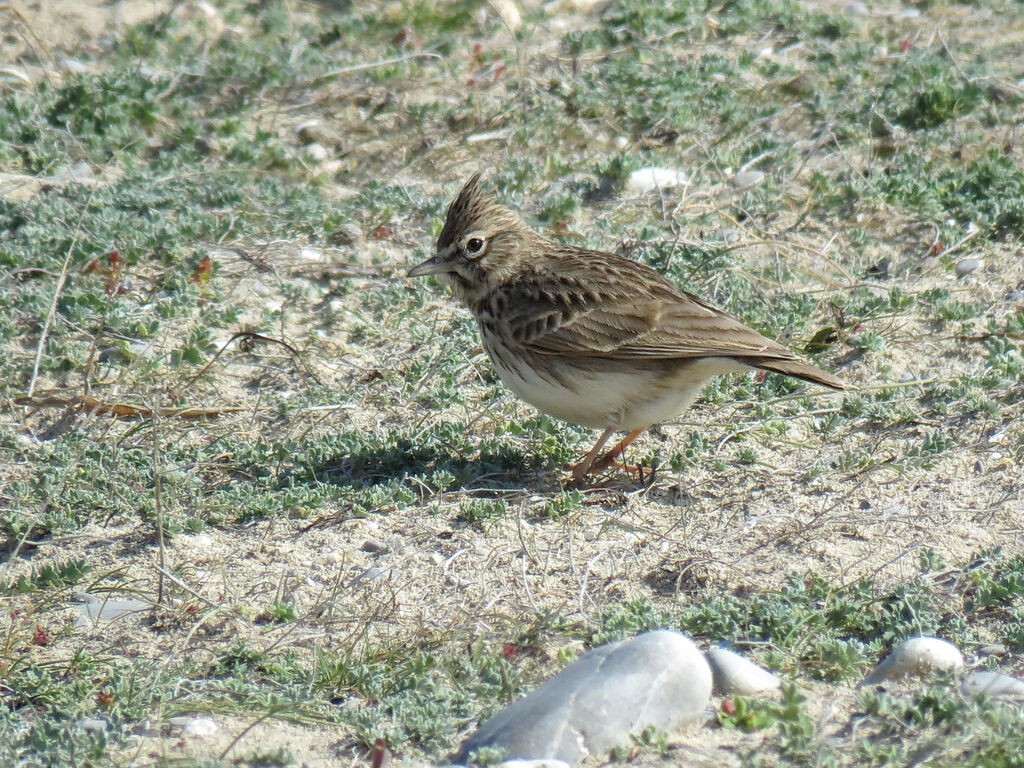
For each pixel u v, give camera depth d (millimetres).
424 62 19156
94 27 20078
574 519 10422
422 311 13742
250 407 12328
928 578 9438
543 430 11859
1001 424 11570
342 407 12242
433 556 9938
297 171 16328
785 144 16625
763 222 15164
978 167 15586
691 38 19547
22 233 14219
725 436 11625
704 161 16453
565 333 10969
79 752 7668
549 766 7320
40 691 8422
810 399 12148
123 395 12219
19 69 18531
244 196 15406
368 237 14953
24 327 13180
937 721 7914
